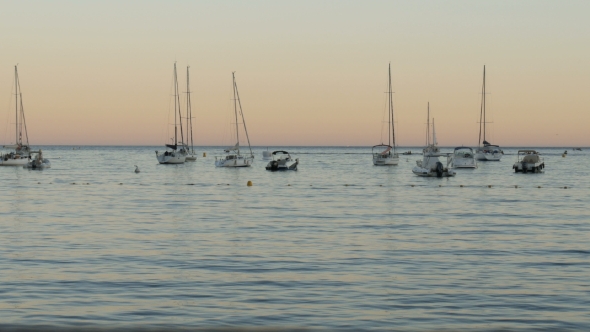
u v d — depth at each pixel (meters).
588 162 177.00
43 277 25.00
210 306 21.02
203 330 18.19
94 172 112.81
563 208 54.12
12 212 48.78
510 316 20.00
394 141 134.88
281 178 97.56
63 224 41.50
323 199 62.28
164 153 141.25
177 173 110.75
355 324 19.06
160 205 55.56
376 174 109.31
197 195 66.75
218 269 26.88
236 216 47.06
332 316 19.89
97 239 34.88
